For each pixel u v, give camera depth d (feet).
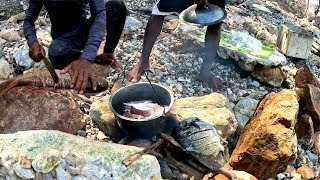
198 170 6.04
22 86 5.79
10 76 8.21
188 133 6.02
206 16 6.43
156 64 8.87
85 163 5.24
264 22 12.19
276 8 14.69
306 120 7.32
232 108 7.77
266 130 6.26
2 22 10.52
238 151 6.52
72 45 6.24
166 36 9.98
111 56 6.63
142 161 5.26
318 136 7.75
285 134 6.24
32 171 5.34
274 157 6.22
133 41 9.66
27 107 6.41
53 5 6.29
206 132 6.01
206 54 8.11
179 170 6.04
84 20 6.54
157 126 6.08
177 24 10.34
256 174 6.49
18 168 5.31
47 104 6.50
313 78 8.61
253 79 8.94
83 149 5.35
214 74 8.93
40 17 10.36
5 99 6.39
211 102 7.27
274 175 6.61
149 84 6.50
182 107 7.17
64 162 5.26
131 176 5.17
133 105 6.27
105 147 5.40
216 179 5.87
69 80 5.45
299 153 7.29
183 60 9.15
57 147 5.39
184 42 9.51
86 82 5.13
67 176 5.30
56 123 6.47
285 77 8.96
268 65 8.57
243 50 8.83
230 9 12.59
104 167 5.22
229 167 6.50
